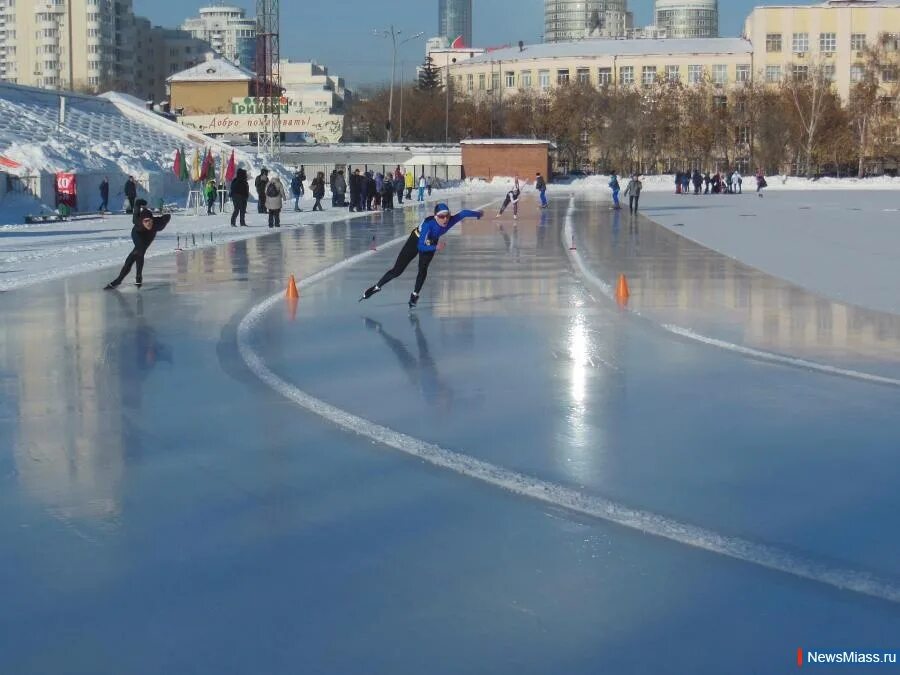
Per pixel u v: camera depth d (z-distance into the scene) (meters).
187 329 13.81
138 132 65.62
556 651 4.79
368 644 4.86
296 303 16.30
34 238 29.75
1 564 5.82
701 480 7.35
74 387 10.36
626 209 49.56
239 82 103.12
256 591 5.45
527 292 17.56
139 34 164.50
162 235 31.02
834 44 114.44
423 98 118.94
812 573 5.67
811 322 14.26
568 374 10.93
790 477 7.42
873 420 9.03
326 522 6.50
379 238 30.03
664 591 5.44
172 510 6.74
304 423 8.95
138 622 5.10
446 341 12.91
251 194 58.94
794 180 91.81
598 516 6.59
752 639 4.90
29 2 142.12
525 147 92.81
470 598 5.36
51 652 4.80
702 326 13.95
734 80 120.44
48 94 62.78
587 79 116.94
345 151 93.31
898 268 21.19
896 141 102.50
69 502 6.90
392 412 9.34
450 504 6.84
